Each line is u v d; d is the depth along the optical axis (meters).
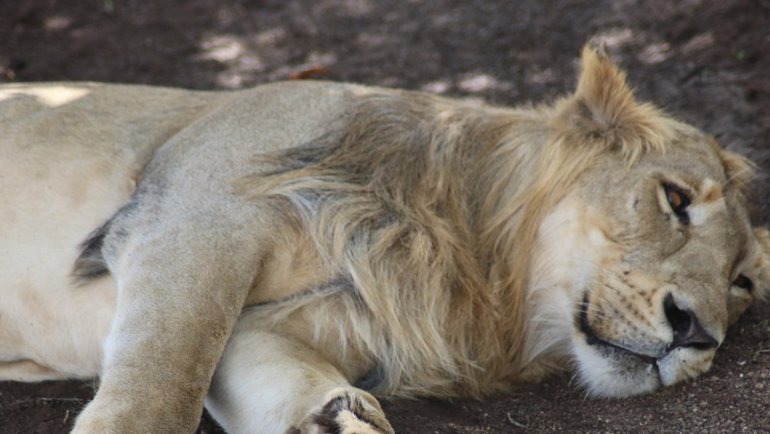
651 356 8.41
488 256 9.41
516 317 9.27
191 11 18.81
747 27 15.88
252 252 8.27
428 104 9.89
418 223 8.96
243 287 8.12
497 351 9.18
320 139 9.09
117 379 7.35
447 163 9.48
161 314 7.73
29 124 9.49
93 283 8.68
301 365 8.02
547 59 16.31
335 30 17.97
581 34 16.92
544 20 17.62
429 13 18.45
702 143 9.53
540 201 9.27
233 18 18.55
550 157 9.37
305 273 8.55
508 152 9.73
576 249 8.98
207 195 8.56
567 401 8.87
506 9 18.25
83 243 8.86
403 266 8.79
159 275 7.99
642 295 8.45
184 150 9.02
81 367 9.01
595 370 8.70
